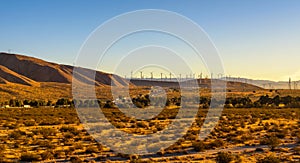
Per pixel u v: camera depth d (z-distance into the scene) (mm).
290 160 26750
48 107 141500
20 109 121125
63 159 29016
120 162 27422
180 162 26688
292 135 43281
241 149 33500
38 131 48812
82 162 27234
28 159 28156
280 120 69375
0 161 25828
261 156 28875
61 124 65188
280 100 139625
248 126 57562
